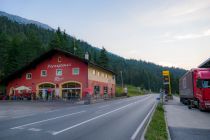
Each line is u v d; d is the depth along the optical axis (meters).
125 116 17.27
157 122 13.17
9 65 71.12
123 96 67.62
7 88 50.25
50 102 38.41
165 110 23.22
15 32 170.38
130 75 165.75
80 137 9.44
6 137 9.28
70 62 46.84
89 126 12.35
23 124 12.93
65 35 101.69
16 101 41.44
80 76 45.94
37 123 13.37
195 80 23.92
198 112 21.66
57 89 47.06
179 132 11.23
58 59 47.66
